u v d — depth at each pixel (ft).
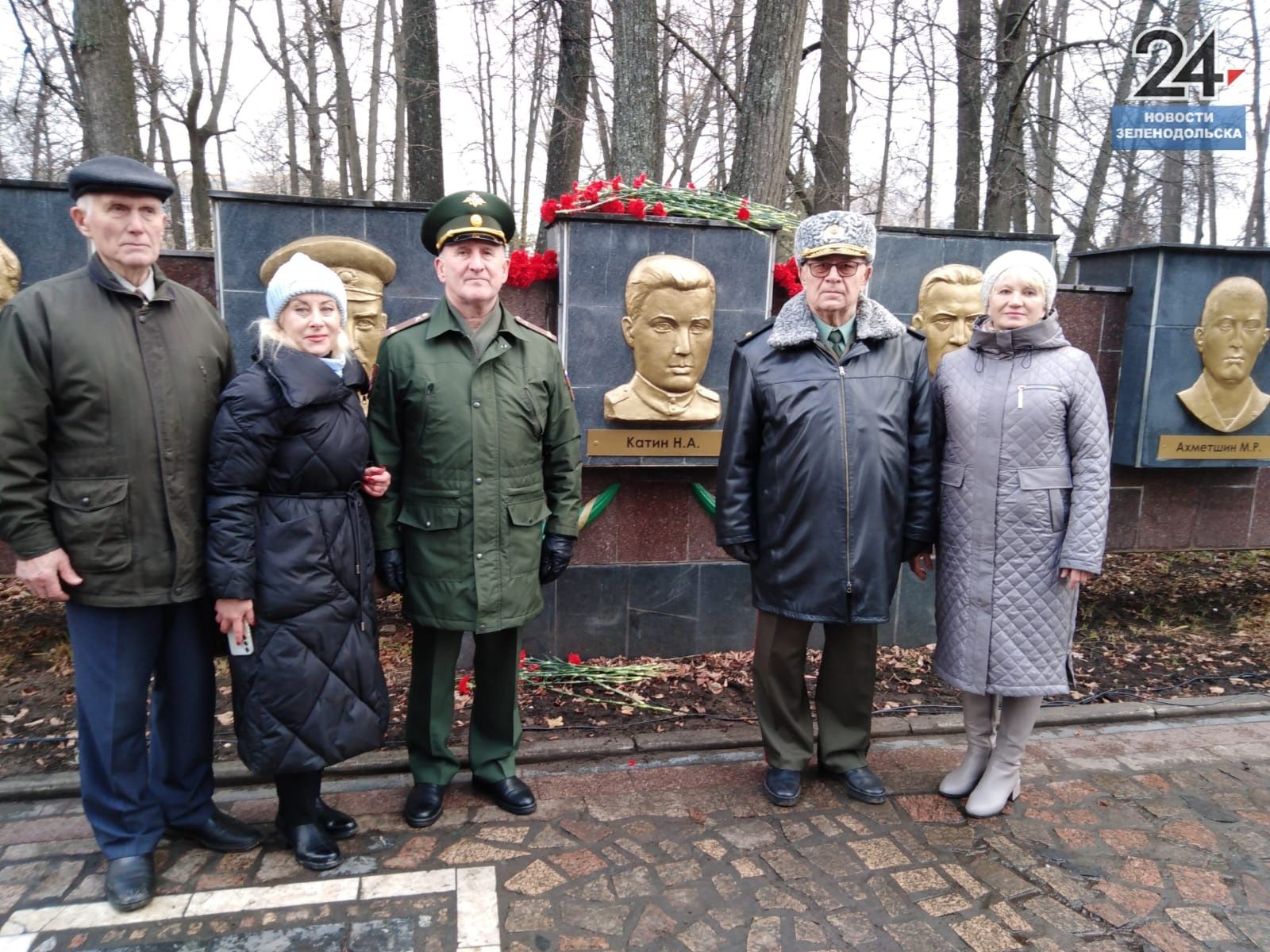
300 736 7.18
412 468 8.10
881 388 8.39
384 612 14.05
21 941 6.80
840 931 7.06
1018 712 8.74
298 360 7.04
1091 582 17.01
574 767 9.82
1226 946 6.94
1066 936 7.03
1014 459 8.29
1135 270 13.64
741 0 30.35
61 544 6.66
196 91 34.12
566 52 23.82
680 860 7.99
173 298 7.02
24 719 10.47
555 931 6.99
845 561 8.38
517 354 8.25
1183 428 13.65
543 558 8.79
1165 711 11.43
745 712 11.14
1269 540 15.07
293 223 10.73
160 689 7.64
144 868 7.30
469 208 7.77
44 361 6.40
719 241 11.70
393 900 7.35
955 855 8.13
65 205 10.75
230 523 6.92
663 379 11.50
